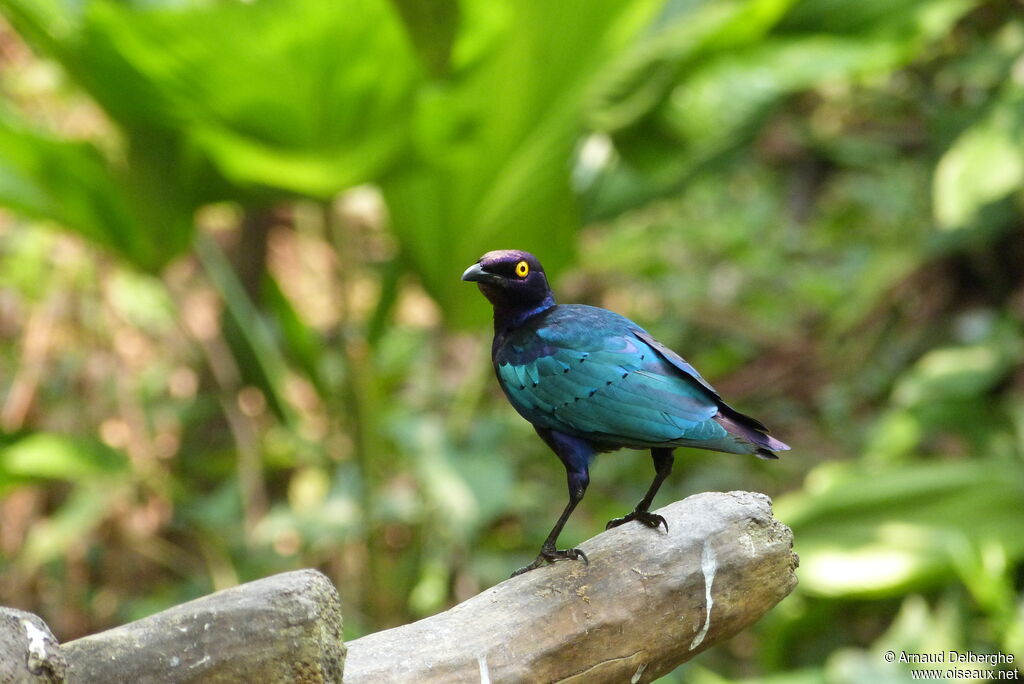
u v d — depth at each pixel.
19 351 13.07
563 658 5.52
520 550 13.69
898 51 11.59
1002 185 11.11
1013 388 13.11
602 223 13.43
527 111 10.34
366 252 16.41
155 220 10.98
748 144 13.17
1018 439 12.70
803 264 19.14
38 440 11.18
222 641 4.64
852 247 18.97
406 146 10.10
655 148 12.67
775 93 13.02
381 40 8.85
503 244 11.69
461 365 15.82
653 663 5.73
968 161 11.37
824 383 17.05
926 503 11.73
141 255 11.29
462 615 5.49
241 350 12.53
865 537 11.58
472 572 12.84
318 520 12.57
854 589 11.20
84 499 11.88
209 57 9.04
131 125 10.27
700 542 5.71
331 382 14.06
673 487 15.94
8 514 12.52
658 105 11.98
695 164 13.09
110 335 12.70
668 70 11.65
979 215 12.98
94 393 12.55
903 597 12.11
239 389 13.14
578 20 9.77
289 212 14.83
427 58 9.43
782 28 11.77
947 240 13.27
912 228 14.29
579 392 6.71
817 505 11.98
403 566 12.67
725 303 18.25
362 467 12.00
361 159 10.20
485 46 9.55
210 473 13.79
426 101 9.59
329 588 4.81
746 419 6.54
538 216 11.53
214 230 14.35
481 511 11.34
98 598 12.75
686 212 20.11
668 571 5.66
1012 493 11.61
